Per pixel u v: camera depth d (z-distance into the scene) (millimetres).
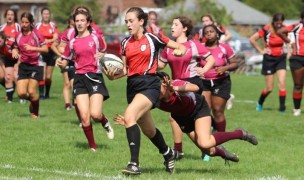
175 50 31188
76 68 39344
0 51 63844
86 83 39094
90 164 35156
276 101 74500
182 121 31609
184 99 30703
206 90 40000
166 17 179500
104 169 33594
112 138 40625
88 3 194750
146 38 31391
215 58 39844
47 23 68688
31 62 52094
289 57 60625
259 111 63281
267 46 62531
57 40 54438
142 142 42812
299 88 60312
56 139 43219
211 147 31328
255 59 128000
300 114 61125
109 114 57875
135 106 30469
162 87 30453
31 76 52406
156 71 31531
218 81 39906
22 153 38094
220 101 39969
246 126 51750
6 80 64938
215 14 182000
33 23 52031
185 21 35594
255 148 41781
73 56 40062
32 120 52000
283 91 63219
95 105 38719
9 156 36938
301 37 59656
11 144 40938
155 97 30781
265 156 39125
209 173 33250
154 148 40750
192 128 31922
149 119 31750
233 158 33344
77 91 39375
